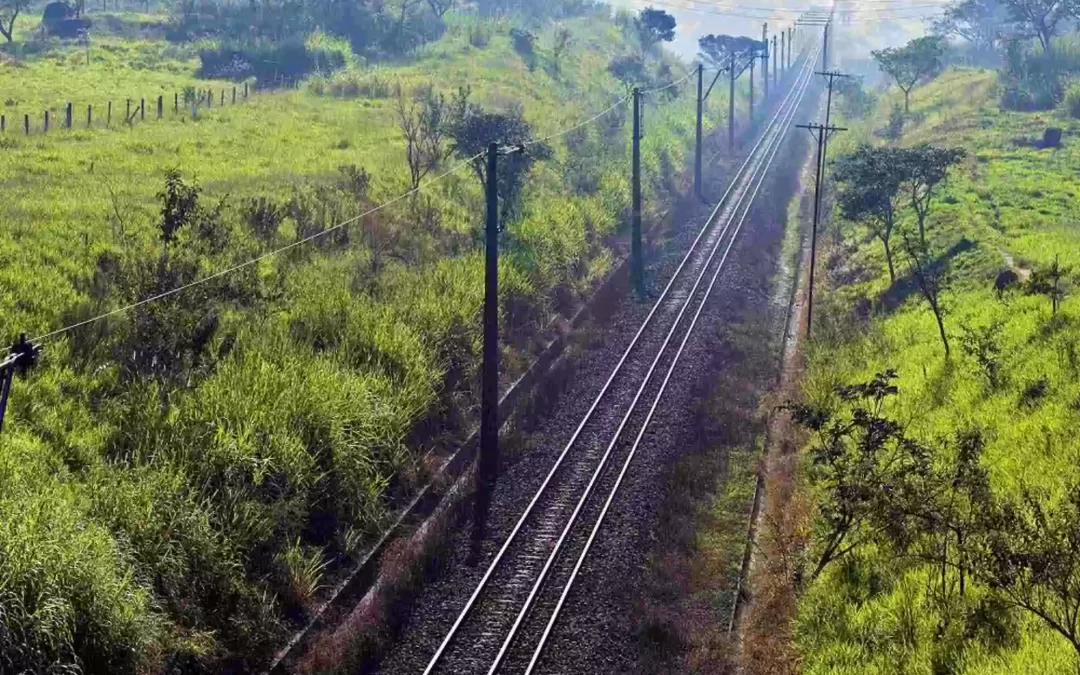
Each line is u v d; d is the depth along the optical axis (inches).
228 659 644.1
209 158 1722.4
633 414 1078.4
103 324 901.2
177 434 769.6
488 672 650.8
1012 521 606.9
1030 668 564.1
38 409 751.1
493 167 907.4
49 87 2299.5
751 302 1545.3
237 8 3491.6
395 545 809.5
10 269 971.9
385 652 676.1
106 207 1242.6
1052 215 1670.8
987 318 1201.4
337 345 1006.4
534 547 810.8
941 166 1536.7
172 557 652.1
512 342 1240.8
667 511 867.4
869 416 838.5
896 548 711.7
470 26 3508.9
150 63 2849.4
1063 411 876.6
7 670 525.3
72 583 573.3
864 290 1547.7
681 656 677.9
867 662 639.1
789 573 775.1
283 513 751.1
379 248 1332.4
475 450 994.7
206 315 909.2
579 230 1649.9
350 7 3425.2
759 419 1088.8
